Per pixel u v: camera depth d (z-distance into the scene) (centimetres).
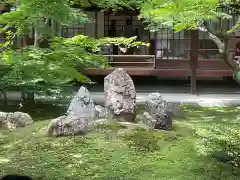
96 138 780
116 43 834
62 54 723
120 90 927
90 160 666
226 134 850
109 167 637
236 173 621
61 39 748
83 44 764
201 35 1510
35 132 829
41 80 1020
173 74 1472
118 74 962
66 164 649
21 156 688
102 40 823
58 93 1087
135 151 715
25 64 823
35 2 485
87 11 1427
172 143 768
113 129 834
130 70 1479
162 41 1510
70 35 1548
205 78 1706
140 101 1259
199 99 1300
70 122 805
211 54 1495
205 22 675
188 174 613
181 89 1518
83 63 859
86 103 923
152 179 591
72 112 899
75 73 762
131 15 1480
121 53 1590
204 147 748
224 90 1495
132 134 803
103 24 1580
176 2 442
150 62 1521
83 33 1549
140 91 1476
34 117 1004
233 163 668
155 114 870
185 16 484
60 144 746
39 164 648
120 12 1442
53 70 772
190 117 1029
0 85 1020
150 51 1577
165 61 1478
